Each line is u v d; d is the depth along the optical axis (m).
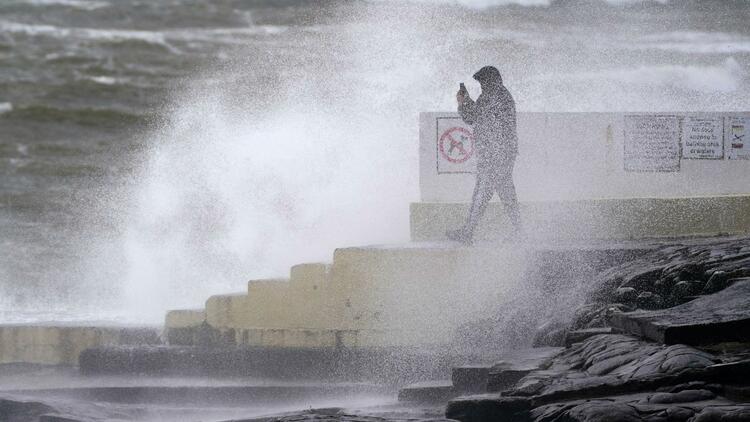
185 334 51.19
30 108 154.12
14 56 197.75
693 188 55.66
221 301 50.66
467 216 53.19
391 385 46.53
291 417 37.41
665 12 182.75
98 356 50.59
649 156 55.38
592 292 44.94
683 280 43.09
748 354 34.06
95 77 180.75
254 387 46.84
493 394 36.66
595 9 185.50
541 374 36.94
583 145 55.06
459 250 48.19
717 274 42.03
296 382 48.38
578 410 31.59
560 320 45.03
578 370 37.03
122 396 47.22
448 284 48.22
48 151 125.69
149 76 180.88
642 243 50.44
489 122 50.84
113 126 143.12
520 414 34.50
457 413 35.22
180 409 45.12
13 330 52.97
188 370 49.81
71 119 147.50
